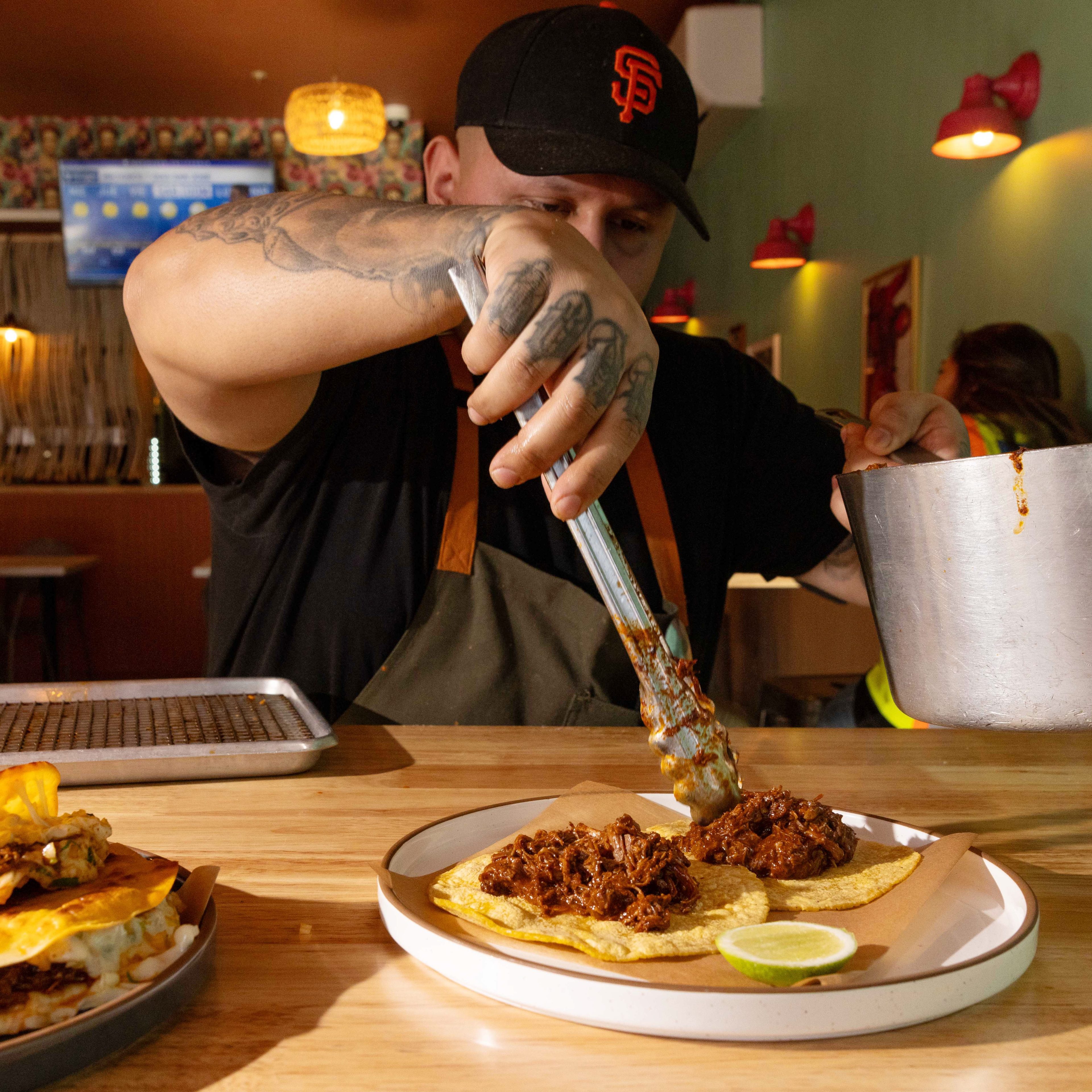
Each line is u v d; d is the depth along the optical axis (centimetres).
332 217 88
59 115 658
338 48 552
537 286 64
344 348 88
